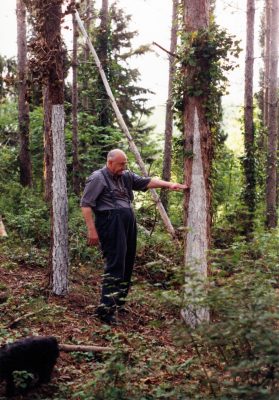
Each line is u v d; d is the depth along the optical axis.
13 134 23.33
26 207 14.55
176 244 11.12
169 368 5.49
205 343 4.91
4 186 17.27
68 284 8.63
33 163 21.48
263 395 4.28
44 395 5.55
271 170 17.86
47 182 14.41
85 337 7.14
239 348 4.77
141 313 8.33
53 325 7.35
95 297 8.84
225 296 4.66
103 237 7.86
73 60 17.52
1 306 7.80
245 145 17.36
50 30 8.34
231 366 4.52
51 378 5.81
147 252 10.92
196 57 7.89
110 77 20.31
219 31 7.86
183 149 8.15
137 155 13.55
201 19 8.07
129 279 8.22
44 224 12.41
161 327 7.80
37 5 8.30
